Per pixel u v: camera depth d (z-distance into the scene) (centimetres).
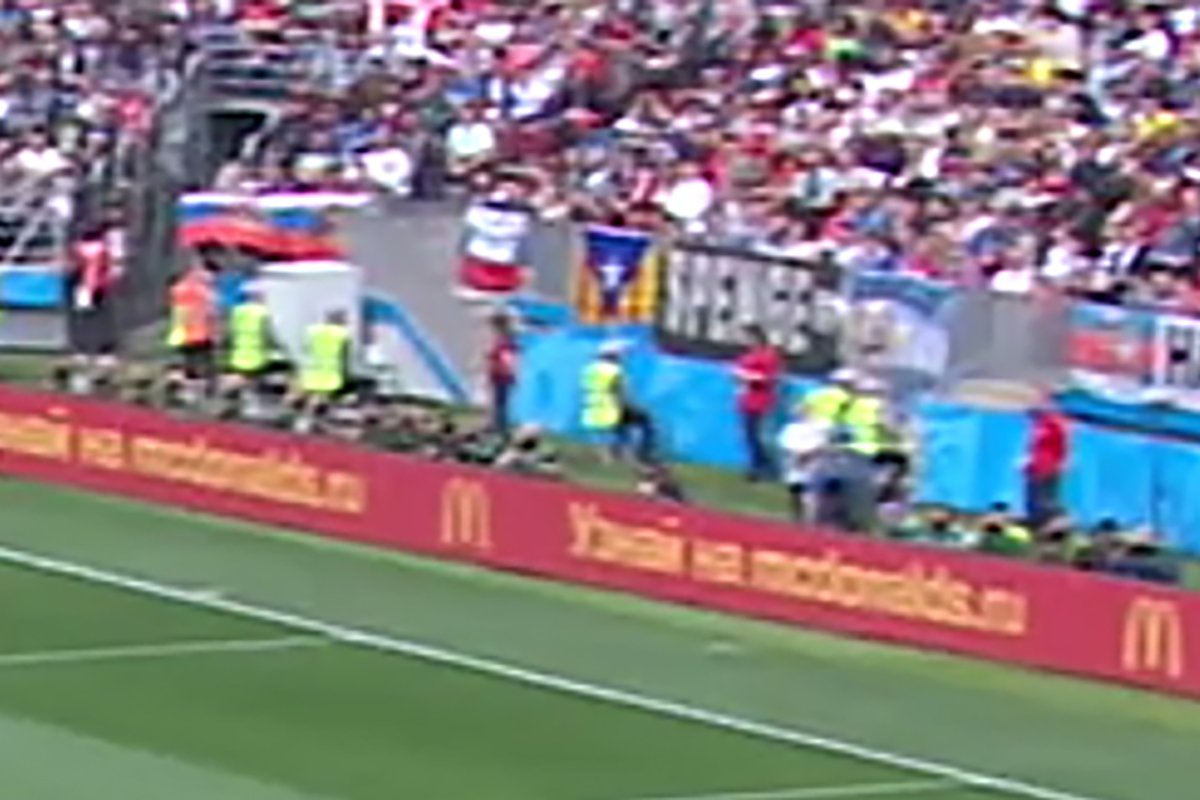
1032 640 10550
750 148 16825
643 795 8506
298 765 8781
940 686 10269
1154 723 9744
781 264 14550
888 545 11019
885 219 15438
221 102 19338
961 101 16950
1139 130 15875
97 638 10788
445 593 11912
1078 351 13312
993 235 15025
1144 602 10212
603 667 10462
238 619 11225
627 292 15325
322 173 18038
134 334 17925
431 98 18625
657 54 18612
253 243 16350
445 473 12681
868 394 13088
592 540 12094
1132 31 17338
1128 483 13138
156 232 18188
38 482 14638
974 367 13638
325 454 13225
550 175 17300
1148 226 14762
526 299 15812
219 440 13725
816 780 8769
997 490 13450
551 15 19500
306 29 19988
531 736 9281
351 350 15850
